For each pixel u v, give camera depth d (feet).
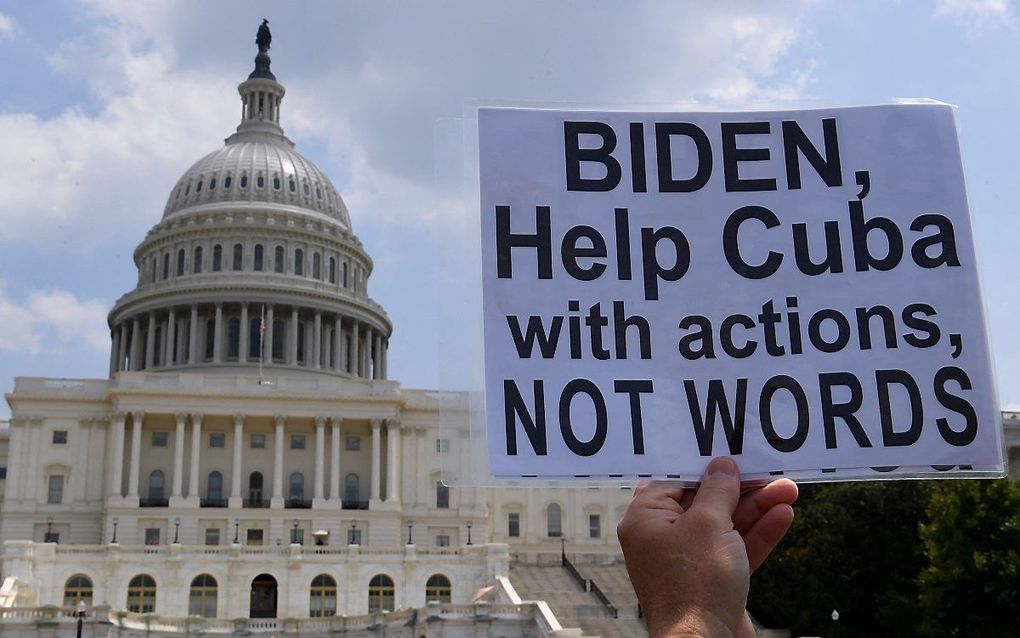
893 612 239.91
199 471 416.26
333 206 571.69
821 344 19.06
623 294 19.35
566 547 449.48
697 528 14.93
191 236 523.70
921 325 19.03
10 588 281.13
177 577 310.65
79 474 407.85
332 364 525.34
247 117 601.21
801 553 255.91
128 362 526.16
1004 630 185.37
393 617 269.23
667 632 14.06
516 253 19.44
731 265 19.56
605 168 19.98
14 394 408.05
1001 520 183.73
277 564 316.40
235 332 509.35
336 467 418.10
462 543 426.92
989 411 18.62
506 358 18.90
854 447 18.53
